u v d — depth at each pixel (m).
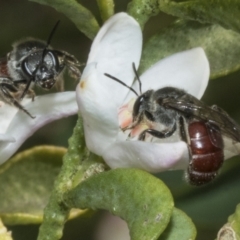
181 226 0.08
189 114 0.09
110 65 0.08
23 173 0.09
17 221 0.09
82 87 0.08
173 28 0.09
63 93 0.08
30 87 0.09
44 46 0.09
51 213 0.08
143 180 0.08
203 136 0.09
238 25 0.08
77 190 0.08
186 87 0.09
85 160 0.09
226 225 0.08
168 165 0.08
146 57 0.09
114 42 0.08
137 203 0.08
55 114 0.09
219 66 0.09
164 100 0.09
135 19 0.09
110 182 0.08
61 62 0.09
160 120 0.09
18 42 0.09
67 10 0.08
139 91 0.09
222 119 0.09
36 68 0.09
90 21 0.09
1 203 0.09
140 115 0.09
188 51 0.09
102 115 0.08
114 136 0.08
